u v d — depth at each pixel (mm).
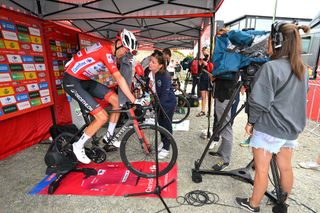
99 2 3471
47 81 3445
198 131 3949
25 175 2475
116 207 1917
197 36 7113
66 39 3969
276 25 1443
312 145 3211
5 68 2689
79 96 2221
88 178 2387
